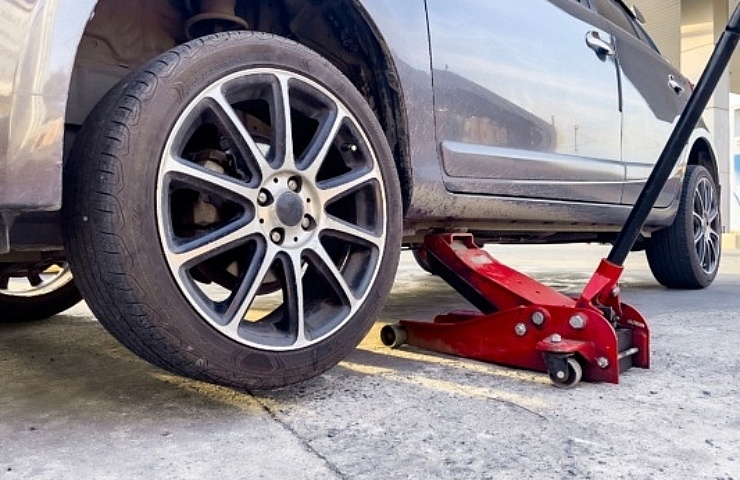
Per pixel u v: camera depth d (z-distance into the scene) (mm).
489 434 1133
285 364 1250
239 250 1371
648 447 1074
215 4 1476
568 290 3432
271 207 1260
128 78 1200
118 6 1435
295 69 1335
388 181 1466
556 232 2580
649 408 1283
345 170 1450
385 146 1476
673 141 1506
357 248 1438
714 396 1368
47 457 1032
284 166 1281
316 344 1300
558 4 2256
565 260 6141
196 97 1194
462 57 1800
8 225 1065
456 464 1001
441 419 1216
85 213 1094
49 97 1058
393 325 1844
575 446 1077
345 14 1572
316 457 1029
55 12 1071
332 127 1371
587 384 1463
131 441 1104
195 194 1331
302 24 1630
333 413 1253
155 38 1506
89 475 960
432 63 1707
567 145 2184
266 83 1298
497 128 1898
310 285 1415
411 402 1325
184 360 1147
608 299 1601
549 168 2072
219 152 1337
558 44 2191
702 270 3285
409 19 1659
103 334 2170
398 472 971
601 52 2430
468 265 1791
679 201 3125
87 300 1164
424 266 2816
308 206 1318
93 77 1390
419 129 1662
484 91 1857
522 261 6008
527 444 1086
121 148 1096
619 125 2492
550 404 1310
